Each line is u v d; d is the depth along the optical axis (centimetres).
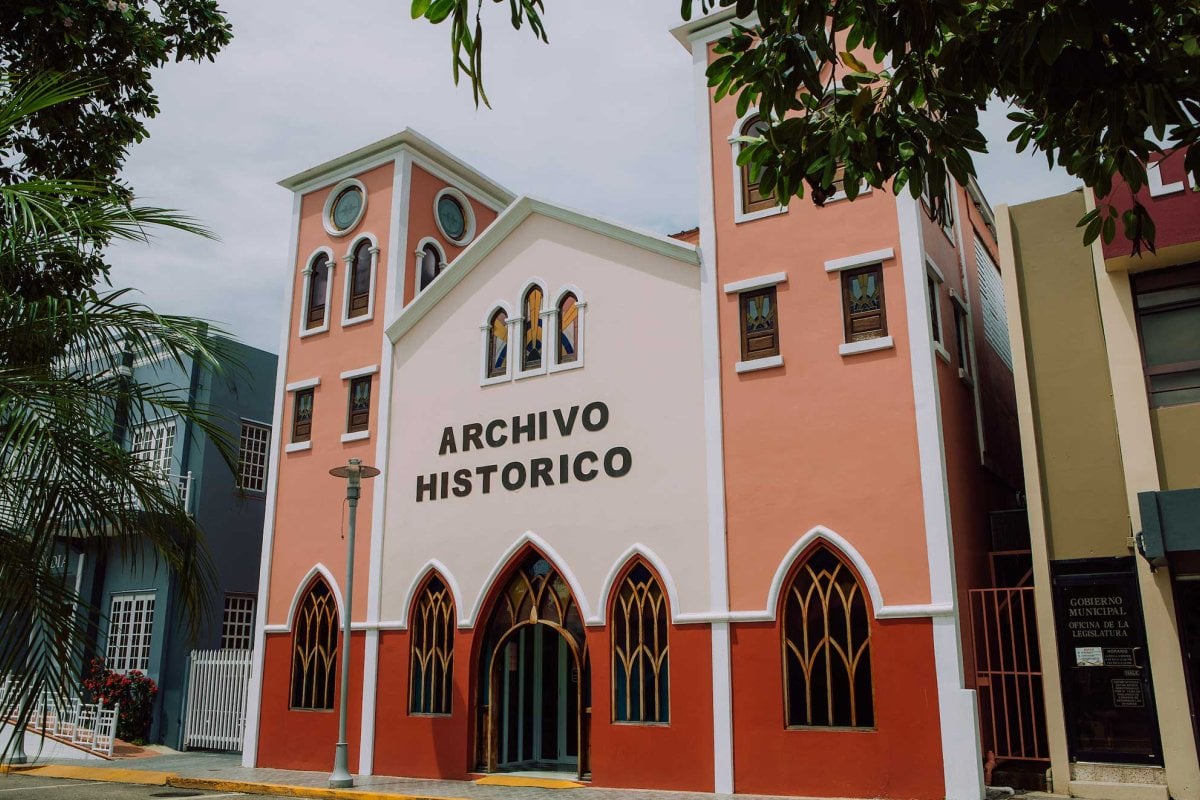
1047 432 1276
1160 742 1120
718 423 1426
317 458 1922
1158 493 1101
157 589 2284
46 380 622
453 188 2088
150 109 1030
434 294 1812
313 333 1995
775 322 1425
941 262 1484
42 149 963
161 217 690
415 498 1750
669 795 1315
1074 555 1225
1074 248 1308
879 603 1250
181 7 1054
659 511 1457
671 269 1533
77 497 636
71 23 891
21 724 609
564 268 1653
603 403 1555
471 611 1619
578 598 1503
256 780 1605
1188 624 1141
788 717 1290
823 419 1348
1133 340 1227
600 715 1445
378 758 1664
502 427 1664
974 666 1254
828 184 692
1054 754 1174
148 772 1752
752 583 1352
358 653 1748
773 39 675
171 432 2389
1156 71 573
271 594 1919
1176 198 1205
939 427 1270
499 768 1581
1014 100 695
